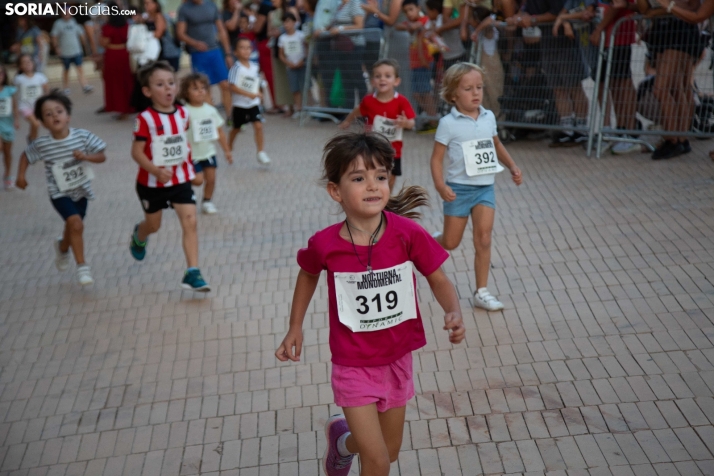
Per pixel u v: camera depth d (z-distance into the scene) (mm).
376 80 6359
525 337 4520
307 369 4398
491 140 4785
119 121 13891
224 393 4230
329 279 2844
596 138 8602
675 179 7188
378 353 2834
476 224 4820
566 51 8578
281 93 12930
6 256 6957
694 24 7508
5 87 9266
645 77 8109
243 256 6375
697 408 3627
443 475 3324
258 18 13180
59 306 5660
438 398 3941
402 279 2832
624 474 3209
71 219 5766
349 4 11305
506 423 3668
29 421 4117
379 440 2768
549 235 6105
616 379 3959
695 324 4441
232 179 9062
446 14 9727
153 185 5457
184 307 5441
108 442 3859
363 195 2682
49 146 5723
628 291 4969
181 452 3707
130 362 4699
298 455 3590
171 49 13805
